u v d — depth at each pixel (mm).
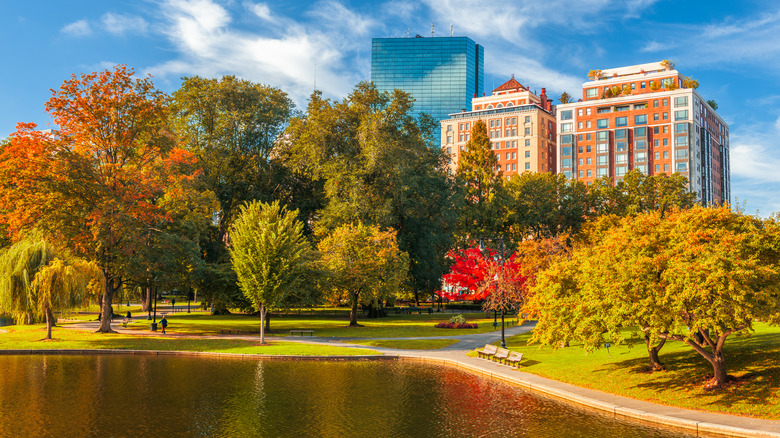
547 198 92875
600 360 30062
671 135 132375
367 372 31688
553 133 155125
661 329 21578
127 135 50656
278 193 77562
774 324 20875
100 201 47219
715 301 20281
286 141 77438
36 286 42812
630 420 20750
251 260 42438
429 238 71688
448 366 34031
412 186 69438
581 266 26359
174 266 52438
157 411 22297
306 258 56344
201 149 67812
